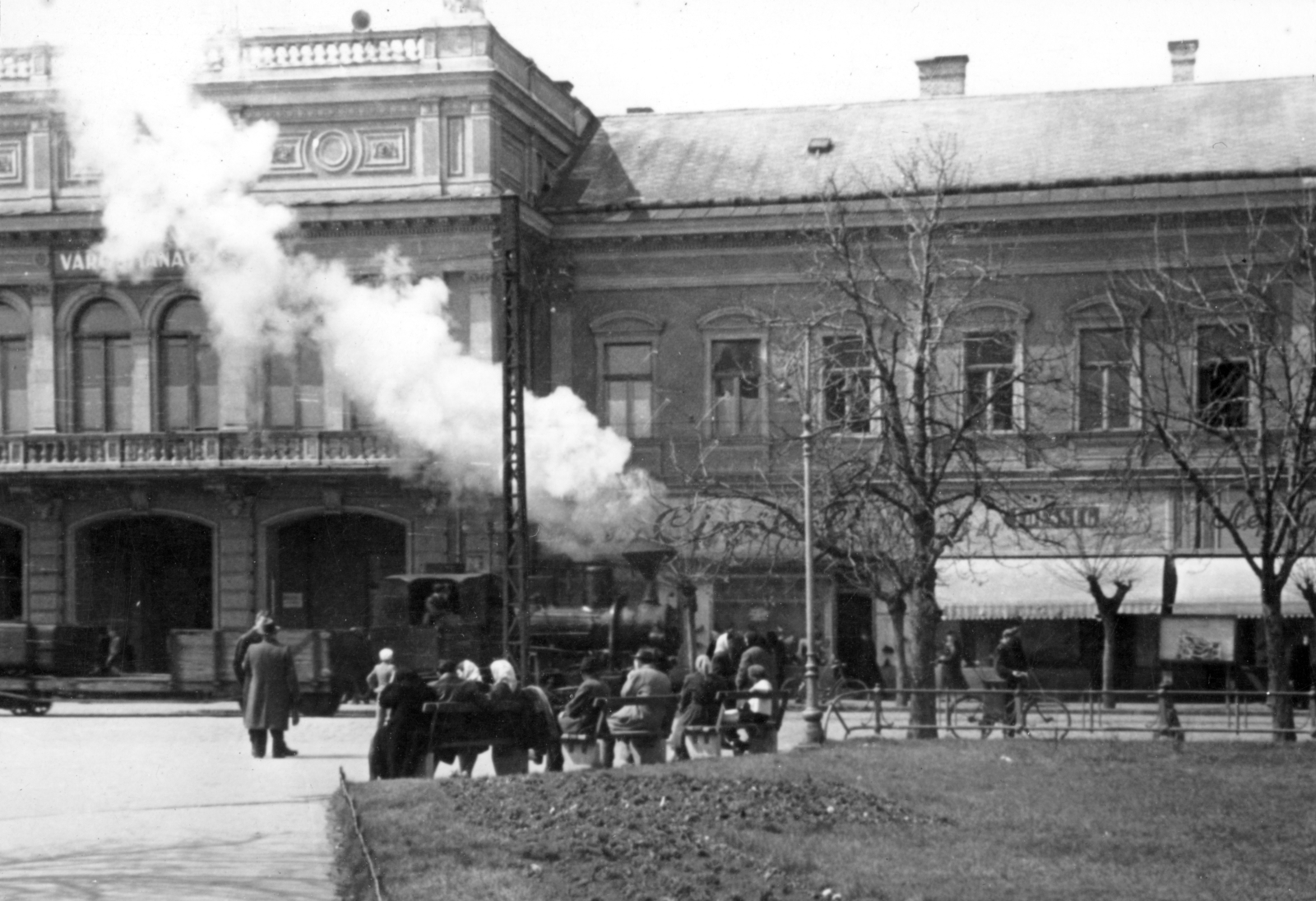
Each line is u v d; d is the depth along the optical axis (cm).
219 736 3488
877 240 5041
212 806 2292
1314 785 2405
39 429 5212
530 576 4300
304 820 2139
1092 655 4916
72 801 2369
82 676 4616
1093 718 3073
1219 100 5334
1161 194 4916
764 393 5159
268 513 5172
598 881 1593
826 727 3164
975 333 5003
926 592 3556
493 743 2456
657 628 4194
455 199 4975
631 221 5219
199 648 4484
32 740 3391
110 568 5422
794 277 5169
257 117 5116
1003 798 2272
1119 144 5216
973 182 5144
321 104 5081
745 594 5069
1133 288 4412
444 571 4400
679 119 5681
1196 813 2161
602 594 4303
